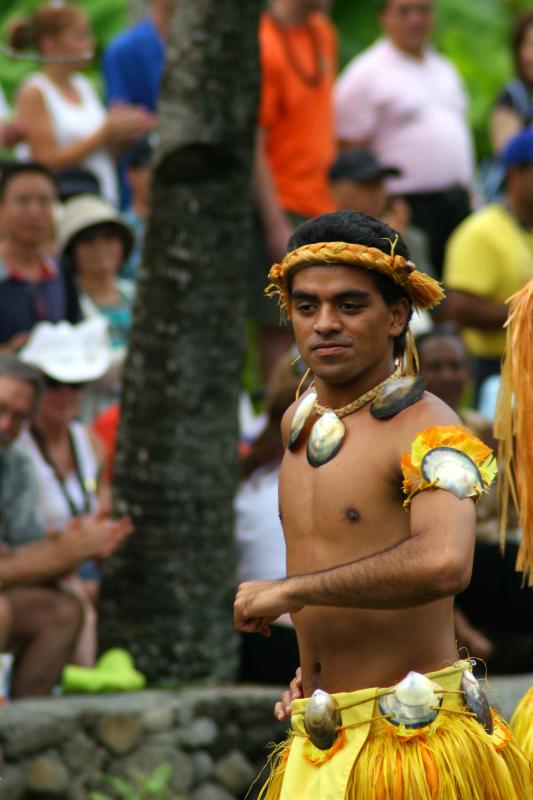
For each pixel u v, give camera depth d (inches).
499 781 362.3
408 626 359.3
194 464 690.2
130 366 699.4
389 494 355.6
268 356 954.1
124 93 1058.7
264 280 939.3
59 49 997.8
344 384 366.0
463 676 365.4
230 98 690.8
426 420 356.2
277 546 725.9
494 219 975.0
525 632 705.0
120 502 695.7
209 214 691.4
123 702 646.5
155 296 692.1
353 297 351.9
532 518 415.8
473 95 1478.8
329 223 355.3
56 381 741.9
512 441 424.8
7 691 653.9
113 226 921.5
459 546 333.1
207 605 693.3
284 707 389.4
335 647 365.4
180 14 694.5
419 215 1077.1
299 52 989.2
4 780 607.5
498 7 1631.4
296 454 374.9
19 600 655.1
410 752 354.9
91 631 694.5
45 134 994.7
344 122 1087.6
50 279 872.3
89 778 627.8
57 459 745.0
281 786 377.4
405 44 1084.5
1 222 874.8
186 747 649.0
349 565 337.1
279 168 989.8
